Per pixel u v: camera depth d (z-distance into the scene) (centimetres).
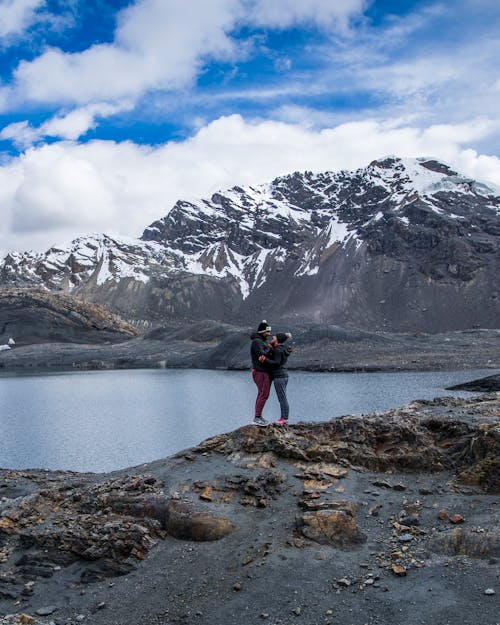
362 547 1113
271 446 1479
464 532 1071
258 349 1630
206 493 1329
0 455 4884
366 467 1395
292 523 1202
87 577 1162
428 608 910
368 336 19662
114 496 1374
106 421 7125
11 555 1264
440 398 1861
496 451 1241
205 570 1123
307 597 993
